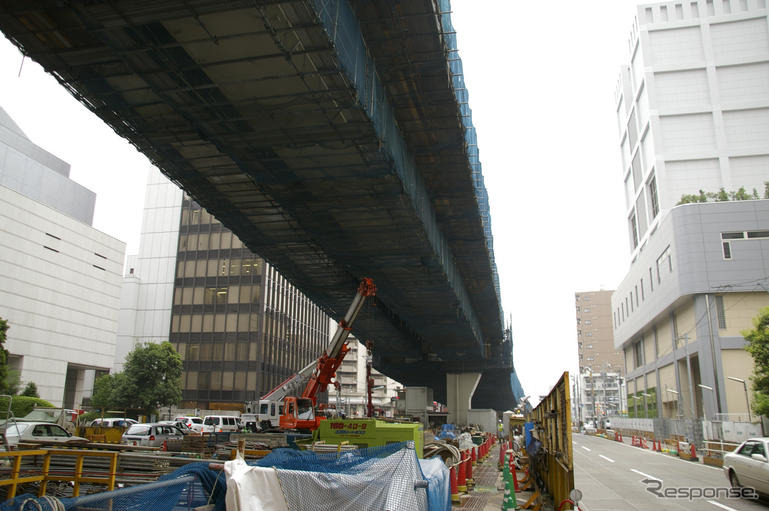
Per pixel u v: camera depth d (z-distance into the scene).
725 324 54.44
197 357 75.12
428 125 28.56
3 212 53.25
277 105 21.73
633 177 94.81
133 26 17.73
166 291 80.56
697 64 80.44
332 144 24.44
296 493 5.88
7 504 5.04
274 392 37.78
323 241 36.75
